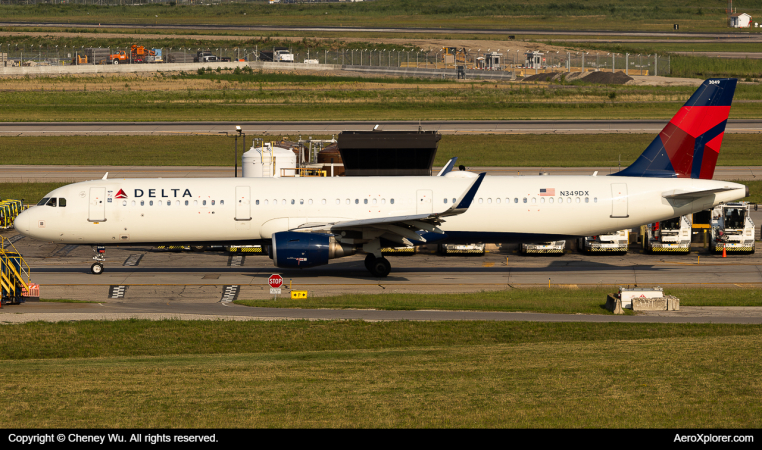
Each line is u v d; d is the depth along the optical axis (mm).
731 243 199250
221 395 72812
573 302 140500
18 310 137125
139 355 106750
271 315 131500
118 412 66812
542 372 80812
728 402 66750
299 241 165750
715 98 172000
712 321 122375
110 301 147125
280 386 76688
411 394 72188
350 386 76188
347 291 158000
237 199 172125
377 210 171625
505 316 128125
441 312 132125
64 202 171500
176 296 152250
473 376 79938
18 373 86000
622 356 88688
